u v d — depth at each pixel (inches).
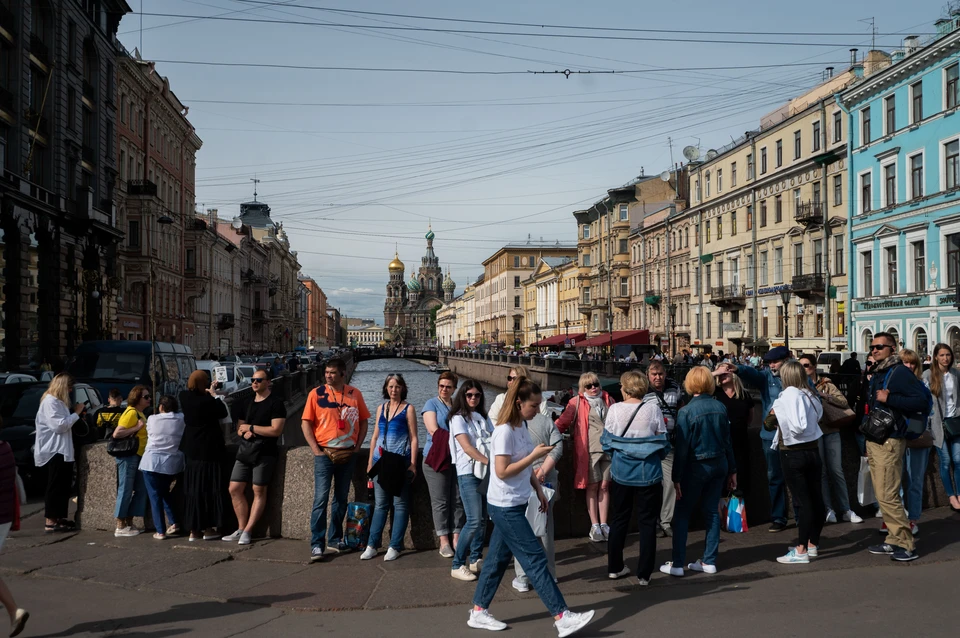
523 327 5113.2
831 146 1766.7
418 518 368.2
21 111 1285.7
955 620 254.8
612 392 581.6
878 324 1596.9
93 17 1620.3
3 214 1219.9
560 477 384.8
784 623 255.4
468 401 309.4
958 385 414.9
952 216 1382.9
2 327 1242.6
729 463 323.3
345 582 313.1
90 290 1534.2
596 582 308.7
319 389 355.6
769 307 2011.6
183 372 999.6
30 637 257.0
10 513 260.2
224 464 390.6
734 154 2197.3
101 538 390.3
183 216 2571.4
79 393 639.8
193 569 332.5
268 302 4485.7
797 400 325.1
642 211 3088.1
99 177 1647.4
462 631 257.8
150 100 2124.8
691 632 249.6
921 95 1478.8
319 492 346.9
